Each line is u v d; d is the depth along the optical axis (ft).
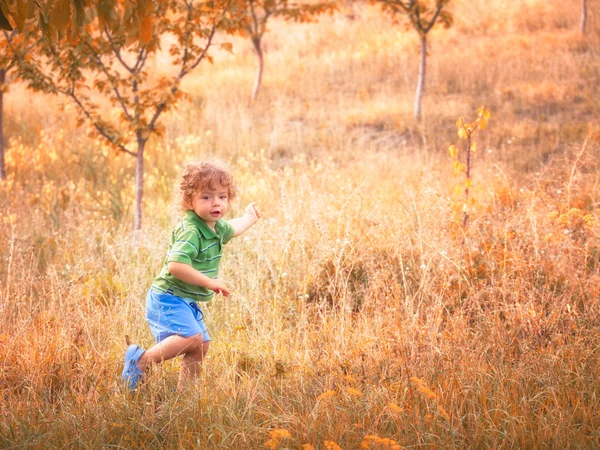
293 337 16.44
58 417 12.31
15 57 27.37
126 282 19.70
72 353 15.20
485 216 23.94
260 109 51.85
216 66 67.31
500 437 11.48
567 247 19.02
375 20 74.54
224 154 42.19
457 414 11.96
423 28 46.75
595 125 39.75
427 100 49.62
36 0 12.42
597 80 48.80
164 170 38.47
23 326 15.62
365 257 20.38
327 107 51.39
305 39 71.97
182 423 12.06
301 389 13.29
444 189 28.32
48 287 19.27
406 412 12.19
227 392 13.23
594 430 11.50
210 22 26.91
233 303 18.53
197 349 14.19
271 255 21.52
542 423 11.59
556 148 36.99
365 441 10.11
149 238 24.08
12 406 12.69
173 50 27.14
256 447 11.21
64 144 43.88
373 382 13.34
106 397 13.06
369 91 55.06
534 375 13.37
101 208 30.40
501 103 47.06
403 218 23.38
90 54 26.73
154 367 13.61
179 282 13.78
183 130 46.16
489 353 14.84
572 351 14.06
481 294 17.66
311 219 22.89
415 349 14.12
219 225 14.52
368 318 16.88
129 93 57.16
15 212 29.14
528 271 17.99
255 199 30.81
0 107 35.65
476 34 66.08
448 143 40.55
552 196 25.61
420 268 18.48
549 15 66.59
